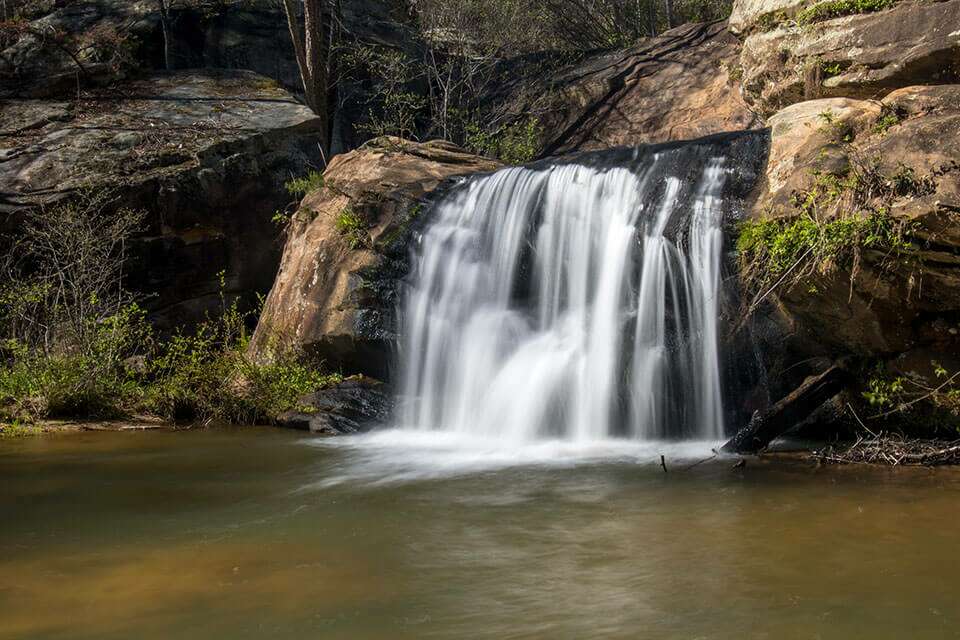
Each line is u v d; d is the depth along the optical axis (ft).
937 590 12.95
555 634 11.78
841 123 25.53
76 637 12.07
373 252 34.76
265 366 35.37
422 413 31.86
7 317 38.68
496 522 17.74
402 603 13.14
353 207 36.24
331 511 19.17
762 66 35.76
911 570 13.84
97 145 45.85
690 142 29.73
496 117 61.41
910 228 21.39
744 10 37.47
